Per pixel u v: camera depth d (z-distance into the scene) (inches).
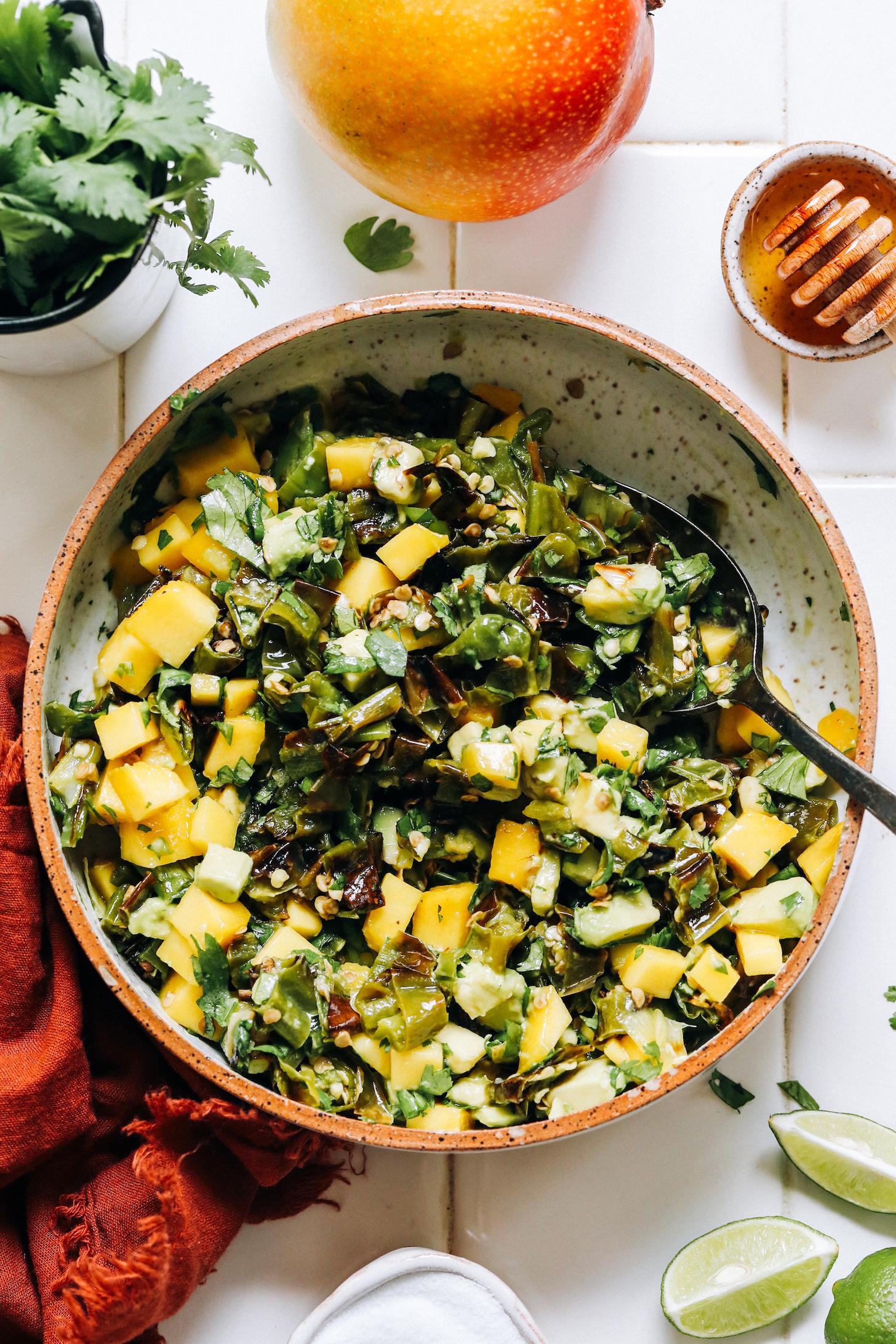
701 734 26.7
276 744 25.6
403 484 25.4
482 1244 27.2
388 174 25.2
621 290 27.3
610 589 25.6
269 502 25.7
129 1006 24.3
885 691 27.5
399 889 25.5
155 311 26.4
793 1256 26.5
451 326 25.8
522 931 25.5
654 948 25.4
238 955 25.2
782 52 27.3
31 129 22.9
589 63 24.1
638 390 26.1
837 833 25.3
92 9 23.3
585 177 26.0
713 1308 26.5
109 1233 25.8
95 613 25.7
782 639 26.6
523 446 26.3
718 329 27.3
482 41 23.7
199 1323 27.0
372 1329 26.2
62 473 26.9
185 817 25.3
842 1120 26.8
